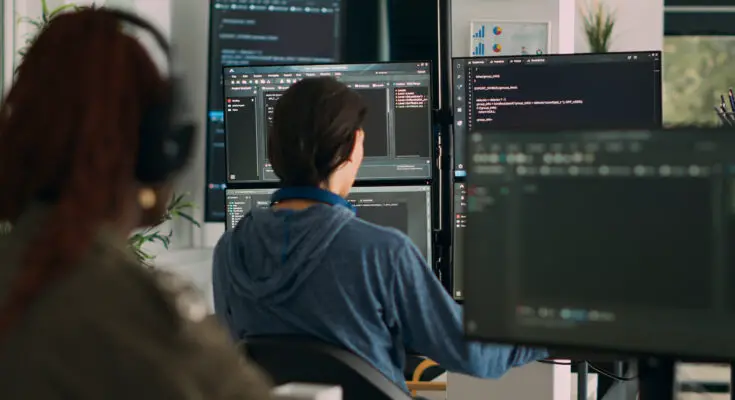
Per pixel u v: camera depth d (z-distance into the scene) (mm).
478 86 2174
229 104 2297
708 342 1026
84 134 595
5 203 614
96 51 623
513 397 2127
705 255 1024
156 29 685
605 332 1061
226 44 3881
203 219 3820
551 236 1073
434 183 2246
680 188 1030
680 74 5227
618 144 1047
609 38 4895
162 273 635
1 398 548
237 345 1291
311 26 3926
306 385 1201
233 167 2316
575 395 2887
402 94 2209
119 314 573
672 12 5102
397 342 1501
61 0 2988
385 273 1437
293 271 1432
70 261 581
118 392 554
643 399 1104
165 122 662
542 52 2525
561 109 2146
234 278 1491
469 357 1450
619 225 1051
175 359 576
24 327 562
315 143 1500
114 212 626
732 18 5086
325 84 1540
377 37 3939
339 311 1430
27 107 608
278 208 1496
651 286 1042
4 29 2850
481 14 2531
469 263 1102
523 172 1081
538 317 1081
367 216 2250
